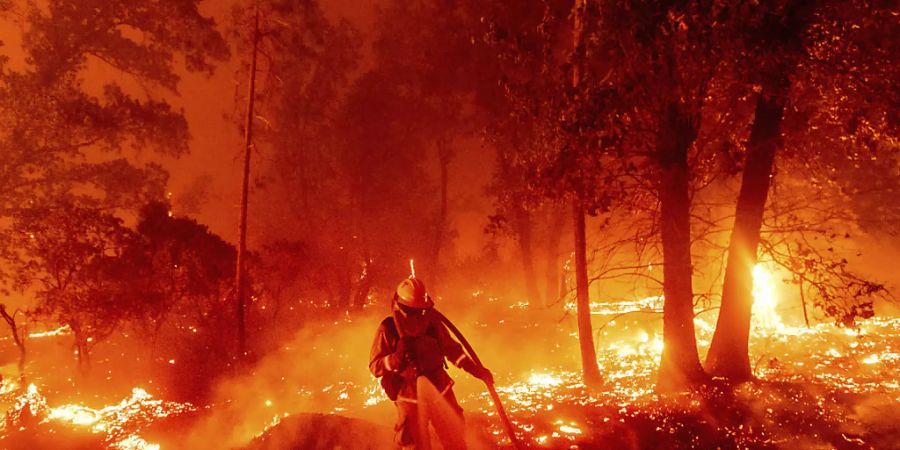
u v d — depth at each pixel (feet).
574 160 34.24
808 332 55.11
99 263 69.62
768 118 36.47
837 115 37.76
